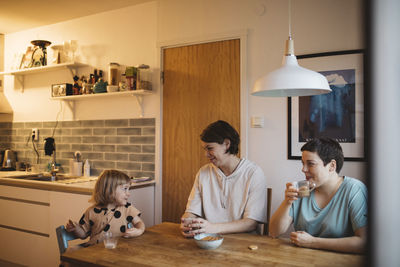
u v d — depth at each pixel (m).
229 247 1.38
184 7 2.80
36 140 3.66
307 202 1.53
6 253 3.04
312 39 2.33
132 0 2.95
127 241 1.49
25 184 2.88
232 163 1.83
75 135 3.38
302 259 1.23
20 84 3.78
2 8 3.13
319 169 1.45
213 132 1.77
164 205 2.85
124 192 1.81
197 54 2.75
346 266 1.15
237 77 2.58
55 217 2.69
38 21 3.48
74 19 3.41
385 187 0.39
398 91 0.38
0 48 3.92
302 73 1.28
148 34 2.98
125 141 3.07
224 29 2.63
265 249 1.35
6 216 3.03
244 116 2.53
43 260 2.77
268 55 2.47
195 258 1.25
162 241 1.48
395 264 0.38
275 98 2.44
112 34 3.18
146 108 2.96
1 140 3.95
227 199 1.81
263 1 2.49
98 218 1.78
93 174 3.25
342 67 2.22
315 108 2.30
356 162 2.17
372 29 0.39
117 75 3.09
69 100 3.41
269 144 2.46
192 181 2.74
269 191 1.93
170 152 2.84
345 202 1.43
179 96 2.82
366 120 0.39
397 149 0.38
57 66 3.28
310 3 2.34
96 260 1.24
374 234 0.39
